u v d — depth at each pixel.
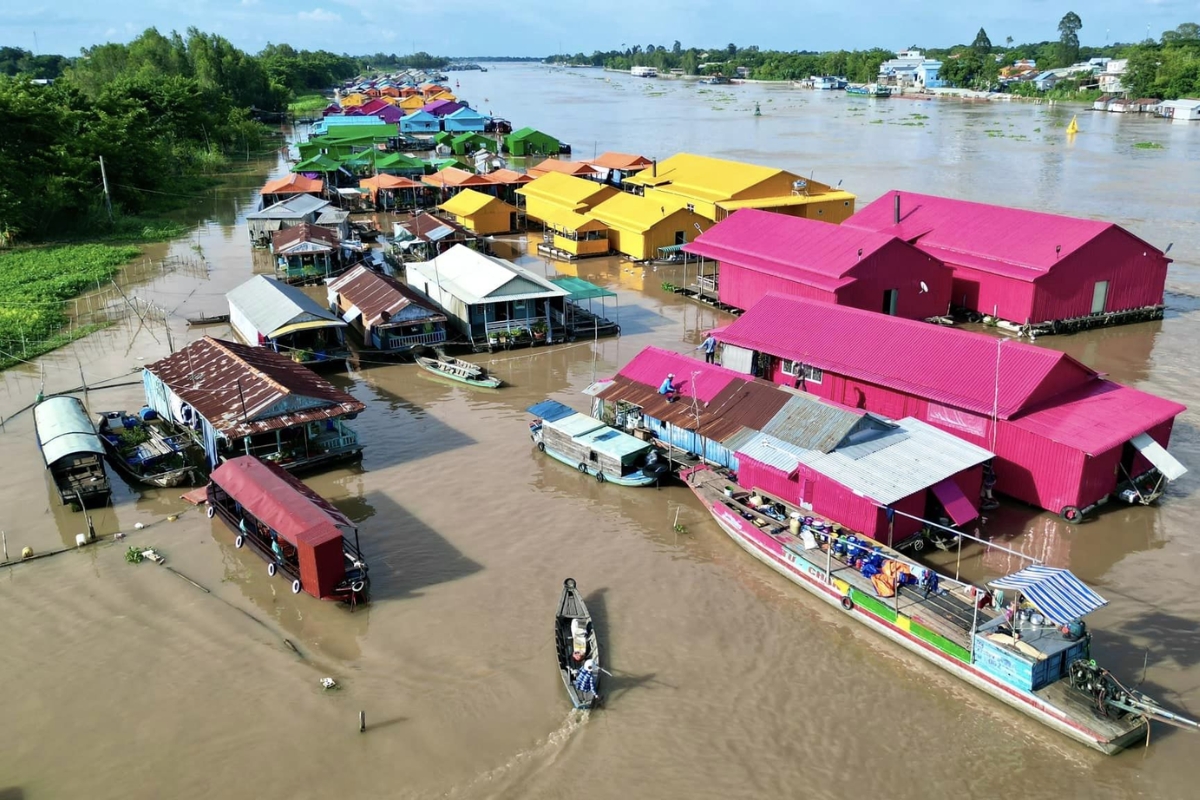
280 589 33.84
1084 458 36.56
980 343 43.09
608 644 30.45
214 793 24.44
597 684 27.94
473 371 54.50
